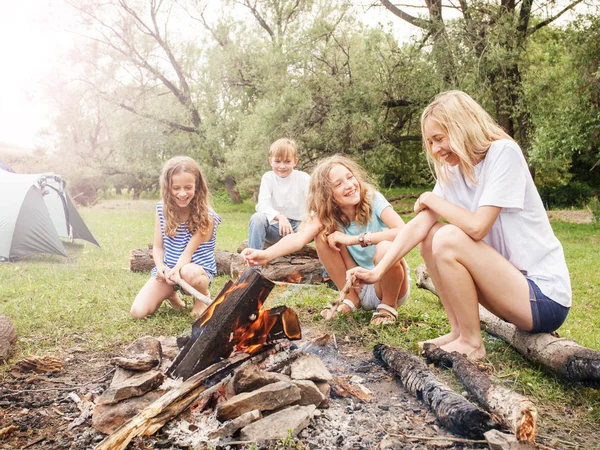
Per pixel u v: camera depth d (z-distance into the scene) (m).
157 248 4.08
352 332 3.54
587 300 4.99
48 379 2.77
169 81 23.25
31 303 4.30
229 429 2.05
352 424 2.22
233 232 11.16
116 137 24.50
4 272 6.04
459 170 2.89
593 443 2.09
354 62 15.72
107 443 1.95
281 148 5.33
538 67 14.96
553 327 2.69
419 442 2.07
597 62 12.41
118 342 3.40
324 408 2.35
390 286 3.64
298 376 2.37
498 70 14.13
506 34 13.68
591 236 12.14
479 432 2.04
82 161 27.31
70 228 8.82
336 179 3.62
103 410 2.21
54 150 33.91
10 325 3.24
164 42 22.27
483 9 13.99
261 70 19.33
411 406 2.40
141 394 2.28
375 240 3.56
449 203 2.78
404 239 2.94
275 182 5.48
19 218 7.12
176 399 2.17
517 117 14.81
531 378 2.66
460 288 2.74
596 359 2.31
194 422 2.19
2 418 2.30
